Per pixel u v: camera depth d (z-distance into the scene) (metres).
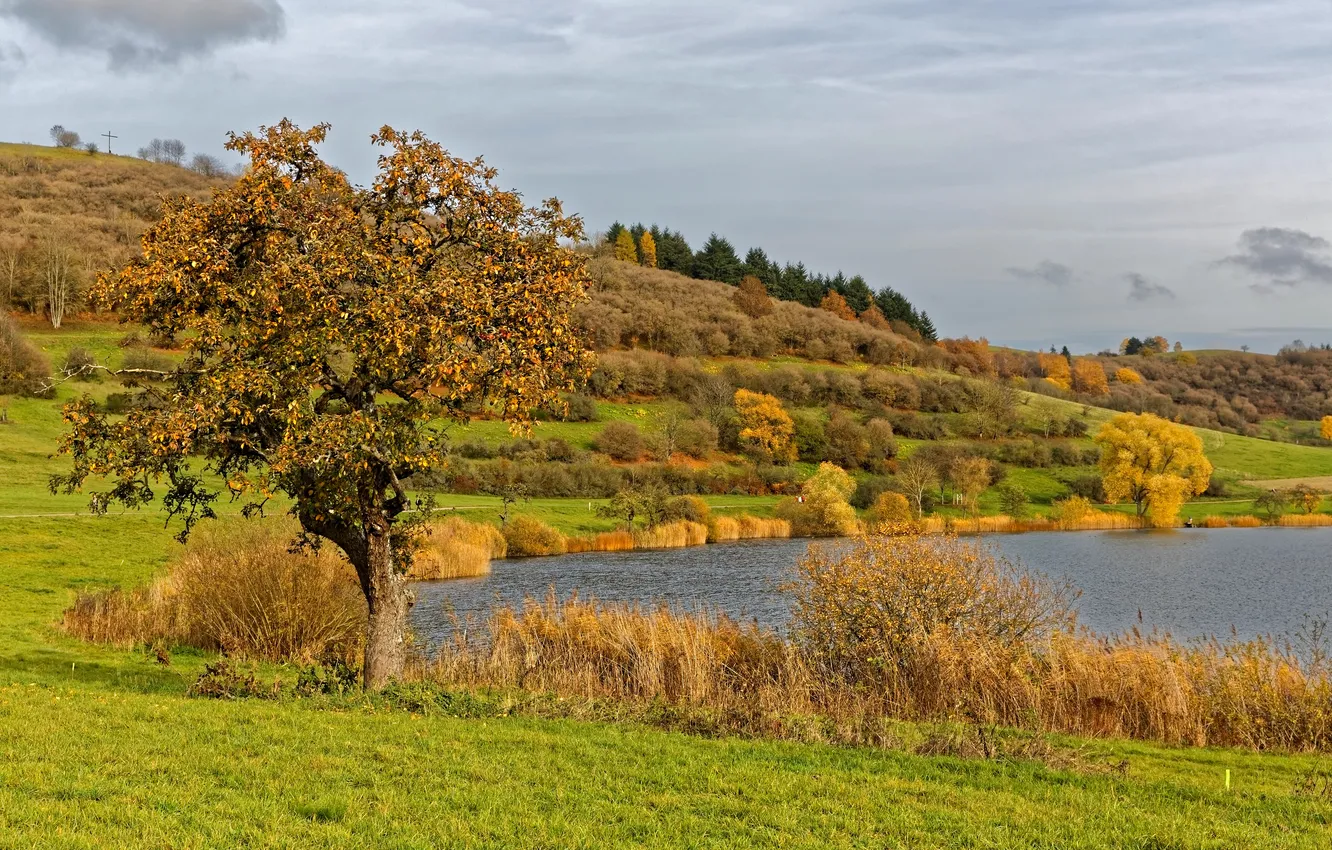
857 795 10.00
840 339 145.25
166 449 13.88
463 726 12.80
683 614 22.55
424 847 7.74
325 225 14.63
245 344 14.14
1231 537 71.50
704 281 178.00
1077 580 46.25
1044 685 16.72
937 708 16.25
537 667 18.88
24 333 83.94
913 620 18.11
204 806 8.50
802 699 16.42
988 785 11.02
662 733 13.18
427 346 13.84
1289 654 20.59
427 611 33.41
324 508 15.41
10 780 8.95
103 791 8.75
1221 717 16.41
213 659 20.69
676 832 8.50
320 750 10.88
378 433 14.21
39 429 64.31
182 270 14.34
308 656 20.67
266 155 14.88
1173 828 9.36
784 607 35.19
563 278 15.46
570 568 49.97
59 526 38.69
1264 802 10.85
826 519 73.81
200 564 23.66
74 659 19.33
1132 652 17.94
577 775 10.38
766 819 9.02
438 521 53.16
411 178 15.16
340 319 13.90
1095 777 11.72
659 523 66.69
